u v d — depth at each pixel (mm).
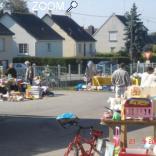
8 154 13523
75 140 10828
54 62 76688
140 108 11227
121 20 107875
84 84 43000
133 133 16938
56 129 18266
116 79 24938
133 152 9766
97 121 20391
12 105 28141
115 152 10070
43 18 94812
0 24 73500
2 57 71625
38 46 84188
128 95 12508
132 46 86062
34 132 17609
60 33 93750
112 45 108438
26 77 36969
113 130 11938
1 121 20734
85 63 77875
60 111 24625
